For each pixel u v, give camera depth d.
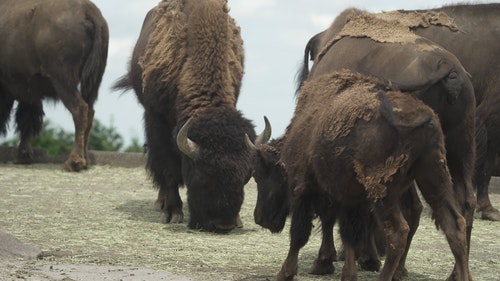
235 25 43.50
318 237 37.47
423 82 29.02
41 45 57.75
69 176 56.41
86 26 57.75
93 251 32.72
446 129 29.92
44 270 28.11
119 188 52.22
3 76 59.81
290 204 29.31
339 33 34.38
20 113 62.19
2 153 64.69
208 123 37.97
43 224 38.81
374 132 25.39
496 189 53.22
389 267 25.42
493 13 41.28
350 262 27.92
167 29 41.62
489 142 43.09
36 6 58.25
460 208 29.09
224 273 29.45
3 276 26.75
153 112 41.75
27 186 51.09
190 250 33.81
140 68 43.69
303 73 46.59
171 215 41.19
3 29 58.62
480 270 31.55
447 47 39.50
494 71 40.94
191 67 40.16
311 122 28.00
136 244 34.78
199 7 40.97
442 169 25.64
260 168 31.41
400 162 25.02
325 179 27.19
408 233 27.44
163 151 41.56
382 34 32.50
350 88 27.69
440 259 33.34
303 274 30.34
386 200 25.36
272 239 37.12
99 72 58.81
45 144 86.81
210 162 37.38
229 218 37.81
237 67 42.03
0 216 40.56
